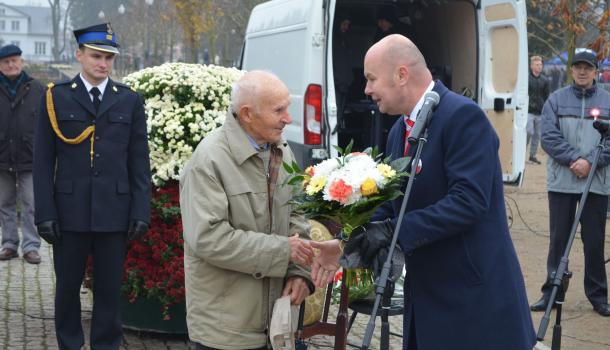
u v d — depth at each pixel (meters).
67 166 4.67
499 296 3.04
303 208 3.19
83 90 4.71
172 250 5.13
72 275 4.73
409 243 2.98
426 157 3.07
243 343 3.28
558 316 3.92
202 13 27.31
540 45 21.52
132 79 5.38
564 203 6.02
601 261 6.07
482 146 3.00
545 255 7.96
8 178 7.55
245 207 3.27
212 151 3.28
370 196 3.05
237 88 3.27
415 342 3.24
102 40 4.70
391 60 3.12
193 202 3.24
